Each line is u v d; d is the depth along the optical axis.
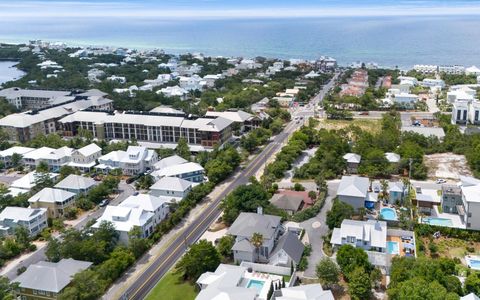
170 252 141.75
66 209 168.00
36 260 140.00
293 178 198.75
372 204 163.12
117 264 128.38
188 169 193.00
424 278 111.06
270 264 129.62
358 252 122.94
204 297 105.75
